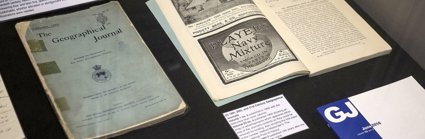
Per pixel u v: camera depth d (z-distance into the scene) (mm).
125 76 738
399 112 757
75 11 836
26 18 814
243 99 739
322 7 919
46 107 695
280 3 908
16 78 726
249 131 698
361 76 808
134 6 872
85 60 751
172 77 759
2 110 681
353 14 923
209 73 763
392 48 870
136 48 782
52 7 834
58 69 731
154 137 677
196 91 744
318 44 839
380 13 951
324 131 715
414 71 835
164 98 716
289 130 707
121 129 669
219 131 695
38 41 766
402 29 914
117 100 703
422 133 732
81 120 671
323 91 772
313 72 791
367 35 880
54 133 665
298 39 841
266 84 758
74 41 777
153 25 839
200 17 843
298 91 765
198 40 807
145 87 727
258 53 792
